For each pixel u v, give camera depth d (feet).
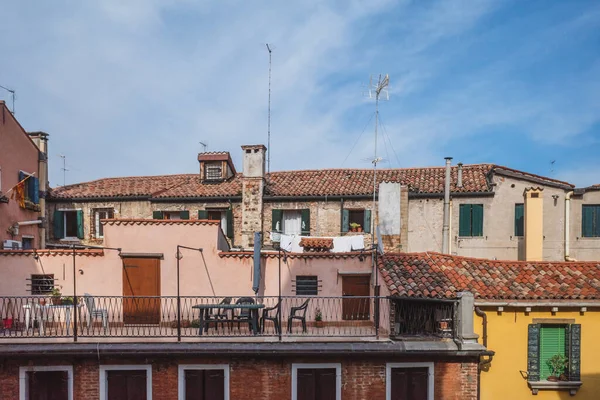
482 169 60.80
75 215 63.00
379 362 32.30
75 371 31.99
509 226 55.11
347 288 39.93
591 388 32.81
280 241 51.60
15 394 31.68
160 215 61.16
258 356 32.01
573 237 55.11
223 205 59.72
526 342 33.01
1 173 46.24
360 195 56.24
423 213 56.29
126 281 38.81
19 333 35.14
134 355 31.58
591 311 32.99
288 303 39.55
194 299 38.91
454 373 32.22
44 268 38.68
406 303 34.58
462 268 37.22
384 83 52.80
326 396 32.63
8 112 47.57
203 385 32.58
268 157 66.74
